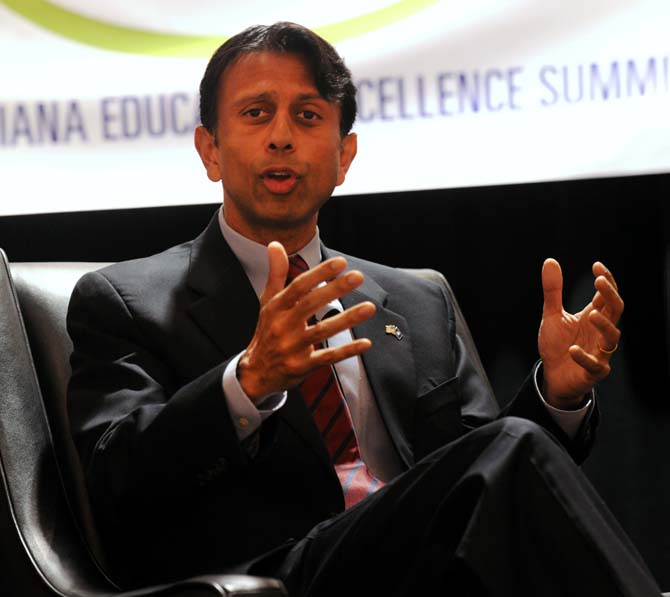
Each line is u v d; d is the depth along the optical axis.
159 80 7.70
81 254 8.38
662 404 8.70
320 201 5.56
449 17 7.81
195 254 5.63
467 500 3.90
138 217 8.43
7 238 8.34
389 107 7.82
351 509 4.55
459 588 3.85
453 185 7.85
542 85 7.84
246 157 5.43
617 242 8.66
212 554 5.01
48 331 5.69
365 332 5.69
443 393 5.72
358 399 5.55
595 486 8.73
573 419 5.32
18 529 5.03
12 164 7.66
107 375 5.23
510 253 8.68
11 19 7.61
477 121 7.84
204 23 7.67
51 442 5.44
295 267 5.67
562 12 7.83
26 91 7.65
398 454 5.49
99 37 7.66
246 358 4.51
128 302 5.38
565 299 8.69
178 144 7.73
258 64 5.46
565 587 3.87
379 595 4.20
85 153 7.70
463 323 6.48
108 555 5.20
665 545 8.70
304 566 4.54
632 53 7.83
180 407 4.57
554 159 7.86
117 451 4.77
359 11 7.77
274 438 4.58
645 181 8.66
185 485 4.67
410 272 6.48
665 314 8.66
